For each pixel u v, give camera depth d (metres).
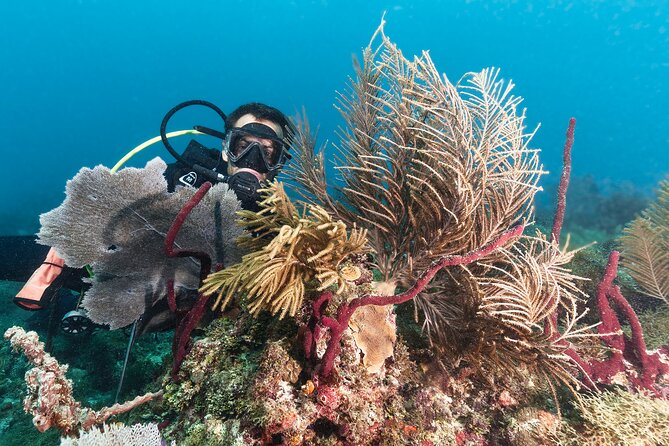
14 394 4.28
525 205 2.63
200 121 89.69
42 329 5.23
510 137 2.45
